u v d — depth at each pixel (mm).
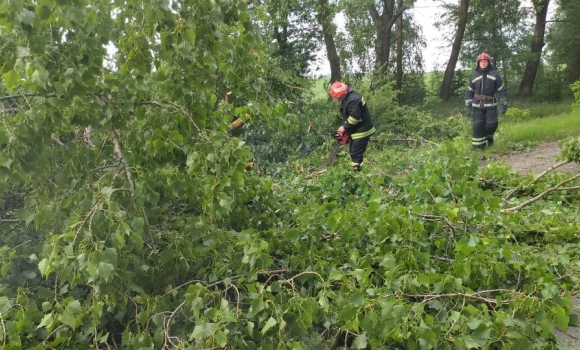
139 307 2676
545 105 19734
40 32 2305
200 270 2848
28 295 2713
